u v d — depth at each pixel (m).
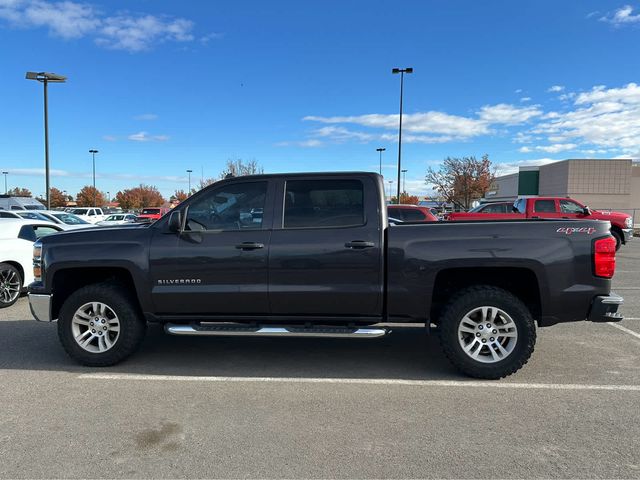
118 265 4.75
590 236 4.36
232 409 3.88
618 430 3.48
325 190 4.71
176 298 4.72
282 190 4.75
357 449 3.22
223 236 4.68
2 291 8.00
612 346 5.58
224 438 3.38
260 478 2.88
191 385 4.43
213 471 2.96
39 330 6.46
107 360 4.88
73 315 4.87
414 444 3.28
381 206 4.62
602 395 4.14
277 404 3.98
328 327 4.70
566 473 2.92
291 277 4.59
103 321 4.91
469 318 4.50
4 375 4.70
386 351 5.50
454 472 2.93
